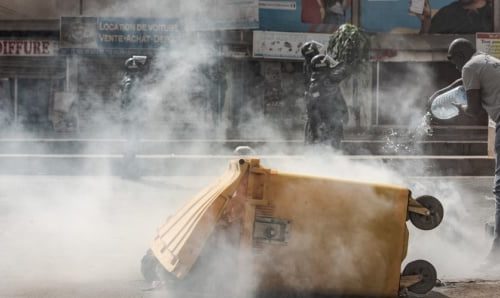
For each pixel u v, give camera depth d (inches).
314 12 1182.9
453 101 267.7
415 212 191.2
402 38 1192.8
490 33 1181.7
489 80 245.4
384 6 1189.7
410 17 1192.8
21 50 1197.1
